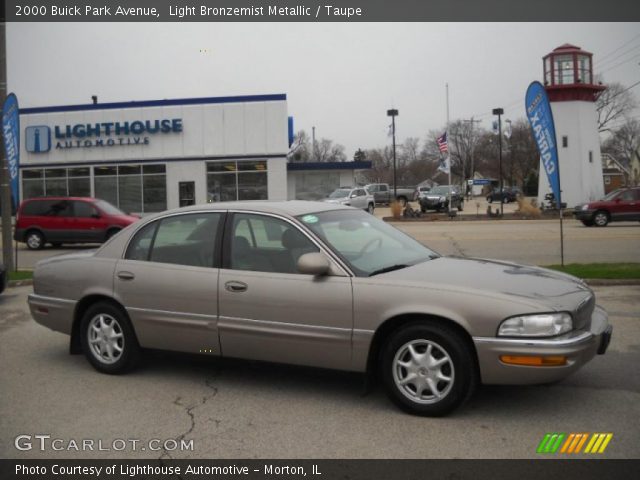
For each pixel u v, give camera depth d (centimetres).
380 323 468
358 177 10100
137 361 584
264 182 3497
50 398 528
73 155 3603
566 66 3944
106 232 1975
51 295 622
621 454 396
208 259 545
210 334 536
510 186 7625
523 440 419
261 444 425
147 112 3531
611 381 535
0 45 1312
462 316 443
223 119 3491
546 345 425
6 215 1350
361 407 489
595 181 4009
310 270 483
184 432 449
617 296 908
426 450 407
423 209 3944
